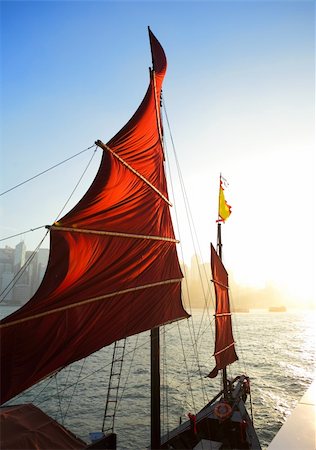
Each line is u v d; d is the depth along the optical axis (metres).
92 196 10.89
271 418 32.59
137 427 28.73
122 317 11.45
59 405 34.56
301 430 5.29
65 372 51.59
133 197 12.81
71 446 8.88
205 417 19.22
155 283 13.21
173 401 36.78
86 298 10.05
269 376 52.19
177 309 14.84
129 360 63.03
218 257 28.50
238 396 25.42
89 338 10.10
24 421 9.38
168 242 14.82
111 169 11.44
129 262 11.98
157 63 16.27
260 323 183.50
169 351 75.44
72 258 9.62
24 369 8.35
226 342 27.41
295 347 86.31
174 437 16.80
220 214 31.28
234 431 18.12
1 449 8.00
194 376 49.56
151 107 14.81
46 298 8.88
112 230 11.27
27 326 8.45
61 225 9.36
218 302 26.45
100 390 40.56
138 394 38.75
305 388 44.66
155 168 14.90
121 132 12.64
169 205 15.82
